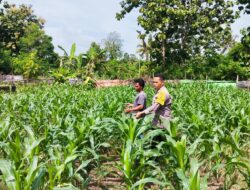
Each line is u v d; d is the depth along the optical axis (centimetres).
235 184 596
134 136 580
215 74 3953
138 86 763
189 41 4641
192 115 727
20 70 4781
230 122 843
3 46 5828
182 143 499
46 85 2588
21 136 715
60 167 457
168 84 2789
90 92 1866
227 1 4247
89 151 569
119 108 920
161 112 671
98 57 3033
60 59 3034
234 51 3956
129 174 488
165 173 553
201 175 634
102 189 573
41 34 7275
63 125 713
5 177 387
